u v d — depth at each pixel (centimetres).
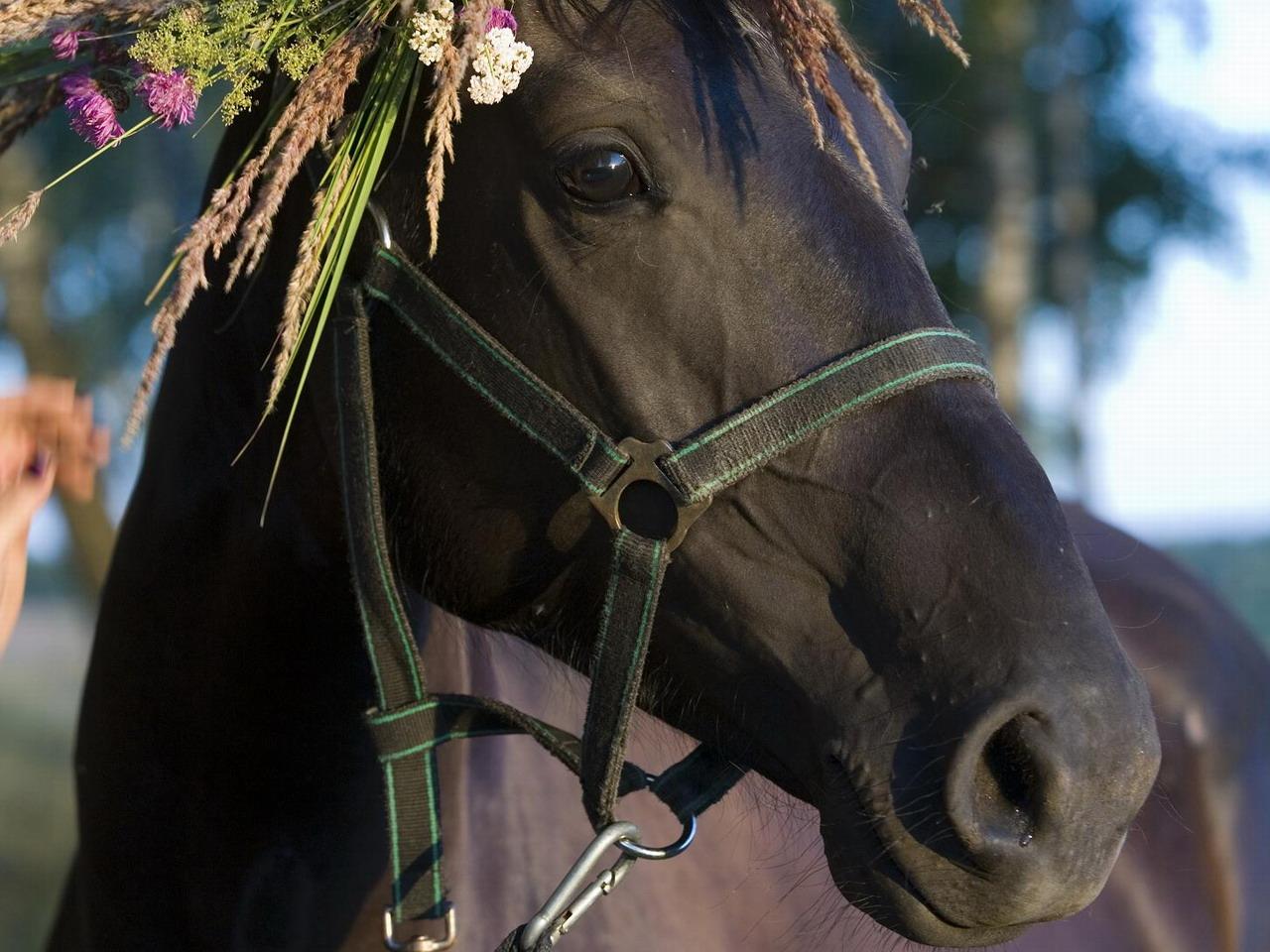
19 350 792
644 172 131
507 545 143
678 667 139
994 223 891
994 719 117
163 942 166
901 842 121
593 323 133
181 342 168
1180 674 254
